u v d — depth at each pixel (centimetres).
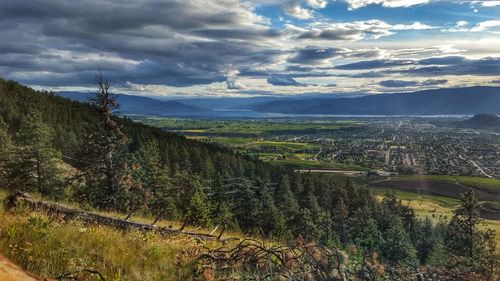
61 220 873
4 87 11012
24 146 4028
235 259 768
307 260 711
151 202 3241
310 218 5903
